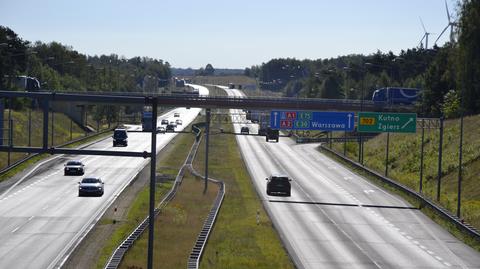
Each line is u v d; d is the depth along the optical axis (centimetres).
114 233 5588
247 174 10844
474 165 9388
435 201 7838
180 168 11306
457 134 11344
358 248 5416
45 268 4350
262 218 6688
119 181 9175
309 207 7550
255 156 13850
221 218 6638
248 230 6006
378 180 10044
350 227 6372
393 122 8156
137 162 11669
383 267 4769
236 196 8294
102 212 6625
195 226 6141
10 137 3628
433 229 6406
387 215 7125
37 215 6353
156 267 4412
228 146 15988
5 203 7038
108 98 3369
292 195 8512
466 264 4950
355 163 11831
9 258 4609
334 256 5084
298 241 5622
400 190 8862
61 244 5103
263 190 8962
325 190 9075
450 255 5256
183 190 8681
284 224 6419
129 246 4812
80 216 6369
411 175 10431
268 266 4650
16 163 9950
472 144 10319
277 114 8019
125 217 6400
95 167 10738
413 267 4803
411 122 8188
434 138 11794
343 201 8088
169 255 4822
